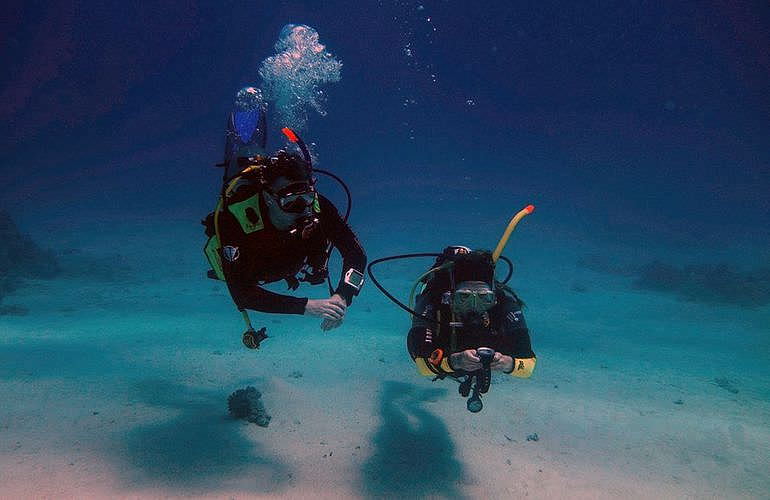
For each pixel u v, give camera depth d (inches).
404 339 291.1
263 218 87.7
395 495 126.0
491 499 127.8
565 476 141.8
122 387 187.0
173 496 116.8
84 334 271.0
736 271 597.3
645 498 132.6
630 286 548.1
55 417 156.5
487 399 196.9
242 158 102.7
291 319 330.3
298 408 178.5
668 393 220.7
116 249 624.1
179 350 243.9
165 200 1183.6
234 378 208.7
